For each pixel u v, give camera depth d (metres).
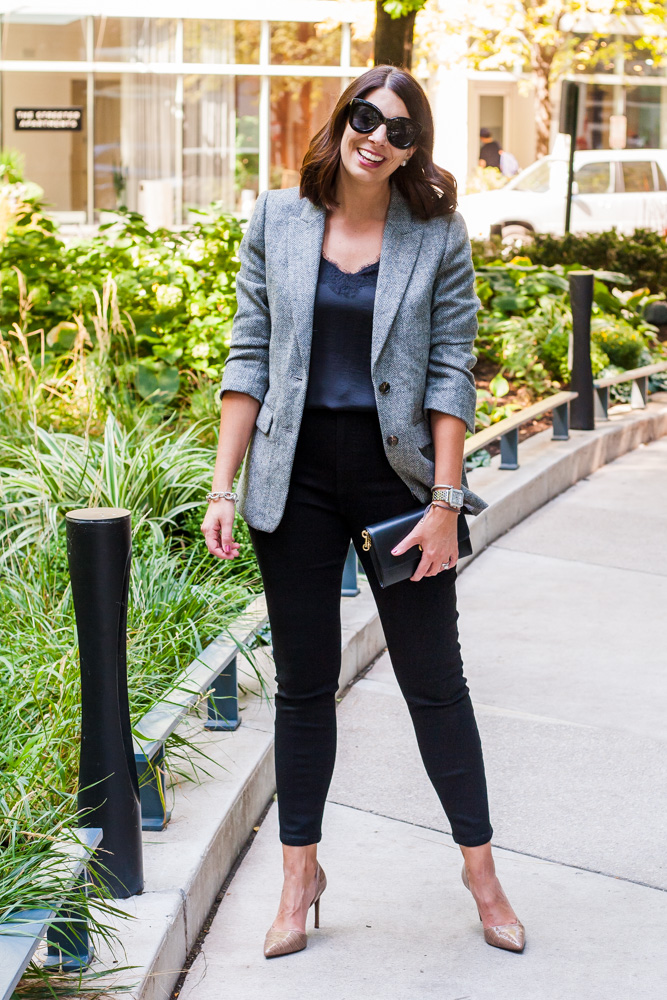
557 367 7.95
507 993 2.35
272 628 2.45
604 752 3.45
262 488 2.36
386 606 2.41
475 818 2.47
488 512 5.52
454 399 2.31
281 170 20.77
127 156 20.41
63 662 2.99
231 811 2.83
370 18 19.20
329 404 2.30
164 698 2.91
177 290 6.76
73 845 2.25
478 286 8.78
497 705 3.80
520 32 20.30
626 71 23.95
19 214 7.77
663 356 9.16
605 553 5.46
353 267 2.30
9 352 6.42
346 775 3.34
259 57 20.31
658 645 4.34
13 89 19.92
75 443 4.85
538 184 17.83
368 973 2.42
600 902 2.69
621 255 11.27
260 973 2.42
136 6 19.83
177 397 6.41
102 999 2.10
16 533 4.38
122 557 2.28
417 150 2.28
